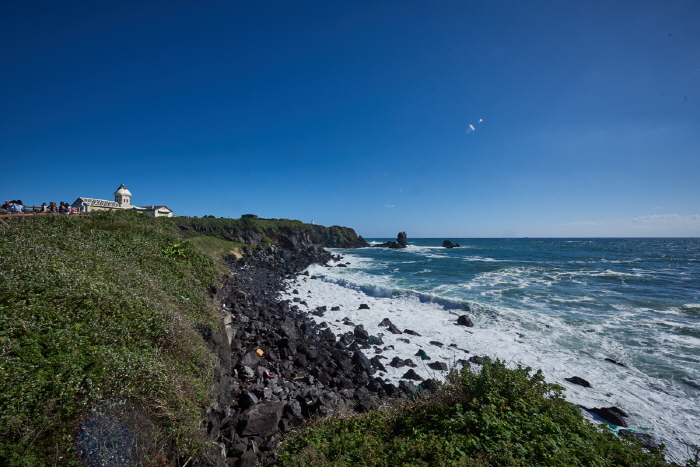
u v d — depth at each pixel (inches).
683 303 812.0
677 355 502.9
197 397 232.2
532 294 934.4
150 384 199.3
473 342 584.7
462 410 232.8
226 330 410.3
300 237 2743.6
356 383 439.5
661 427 341.7
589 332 609.9
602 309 764.6
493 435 197.6
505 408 222.4
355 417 280.8
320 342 578.2
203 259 606.9
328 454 213.0
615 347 539.2
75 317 224.8
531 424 203.8
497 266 1667.1
